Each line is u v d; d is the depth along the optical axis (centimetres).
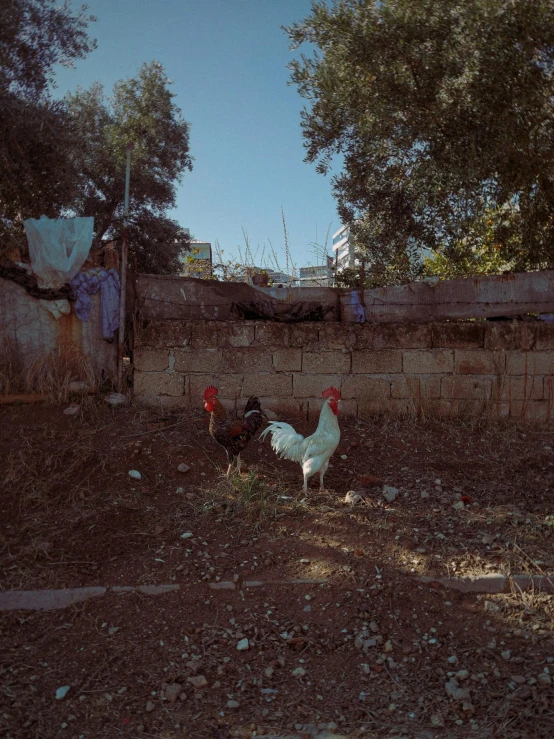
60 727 334
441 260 972
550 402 753
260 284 807
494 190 850
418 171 834
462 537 517
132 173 1551
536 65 767
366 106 830
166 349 704
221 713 348
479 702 357
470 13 727
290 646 402
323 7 805
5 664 379
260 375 718
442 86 768
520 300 775
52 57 1034
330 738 330
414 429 712
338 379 728
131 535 508
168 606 433
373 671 383
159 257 1620
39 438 610
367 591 447
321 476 589
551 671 380
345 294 763
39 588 443
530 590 461
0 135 897
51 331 695
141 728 335
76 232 692
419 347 738
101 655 391
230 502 555
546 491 612
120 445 616
